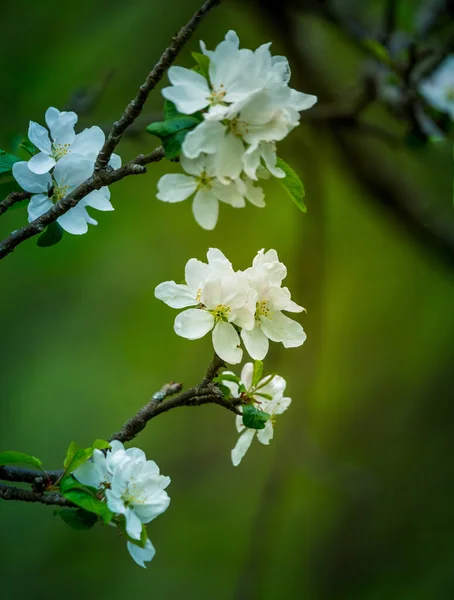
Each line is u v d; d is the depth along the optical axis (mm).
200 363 7273
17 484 5145
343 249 7516
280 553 7383
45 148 2463
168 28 5754
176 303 2414
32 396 7148
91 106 4332
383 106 4652
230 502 7555
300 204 2486
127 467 2215
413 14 4969
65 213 2457
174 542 7441
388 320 7562
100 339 7273
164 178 2547
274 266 2426
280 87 2258
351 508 7535
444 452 7562
